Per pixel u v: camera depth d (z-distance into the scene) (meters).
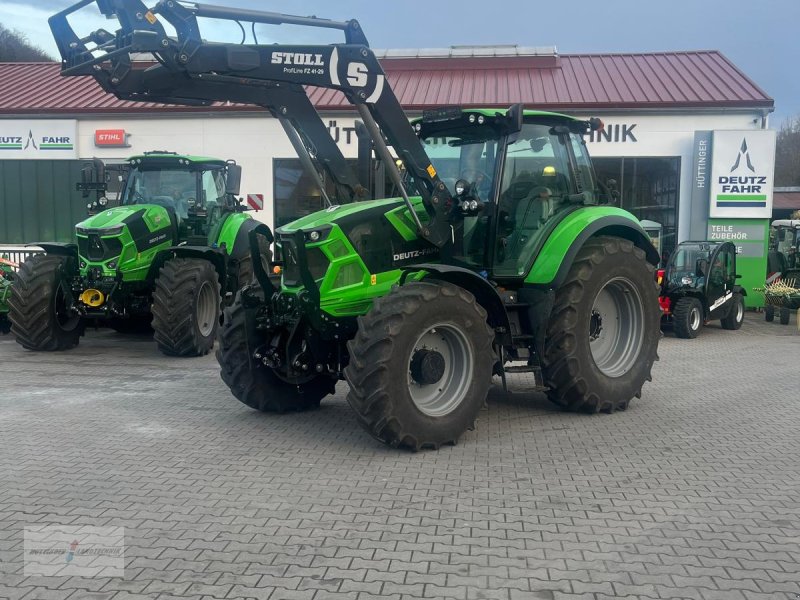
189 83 5.71
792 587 3.14
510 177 6.08
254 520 3.86
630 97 16.42
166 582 3.16
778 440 5.45
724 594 3.07
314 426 5.83
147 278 9.56
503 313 5.59
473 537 3.64
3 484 4.42
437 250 5.89
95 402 6.67
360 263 5.43
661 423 5.96
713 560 3.39
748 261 16.27
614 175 16.41
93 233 9.05
